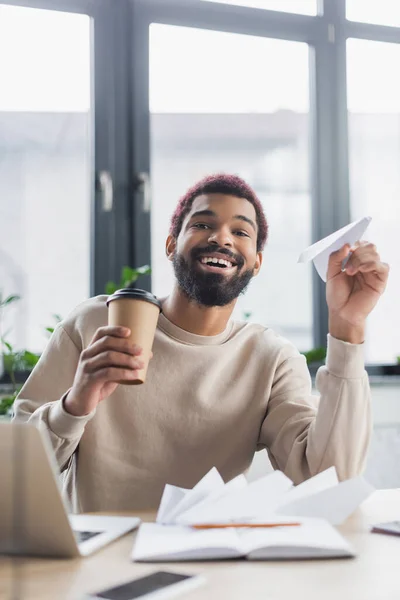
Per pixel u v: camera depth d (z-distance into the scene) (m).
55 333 1.49
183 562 0.83
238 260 1.48
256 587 0.73
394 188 3.33
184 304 1.49
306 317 3.16
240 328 1.57
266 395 1.48
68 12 2.85
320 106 3.20
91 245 2.87
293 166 3.19
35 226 2.84
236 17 3.07
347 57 3.26
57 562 0.83
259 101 3.14
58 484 0.78
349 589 0.73
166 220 2.96
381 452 2.93
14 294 2.81
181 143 3.01
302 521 0.95
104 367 1.07
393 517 1.07
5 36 2.80
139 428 1.40
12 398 2.40
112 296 1.06
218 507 0.96
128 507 1.38
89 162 2.88
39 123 2.85
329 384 1.30
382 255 3.31
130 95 2.92
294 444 1.37
